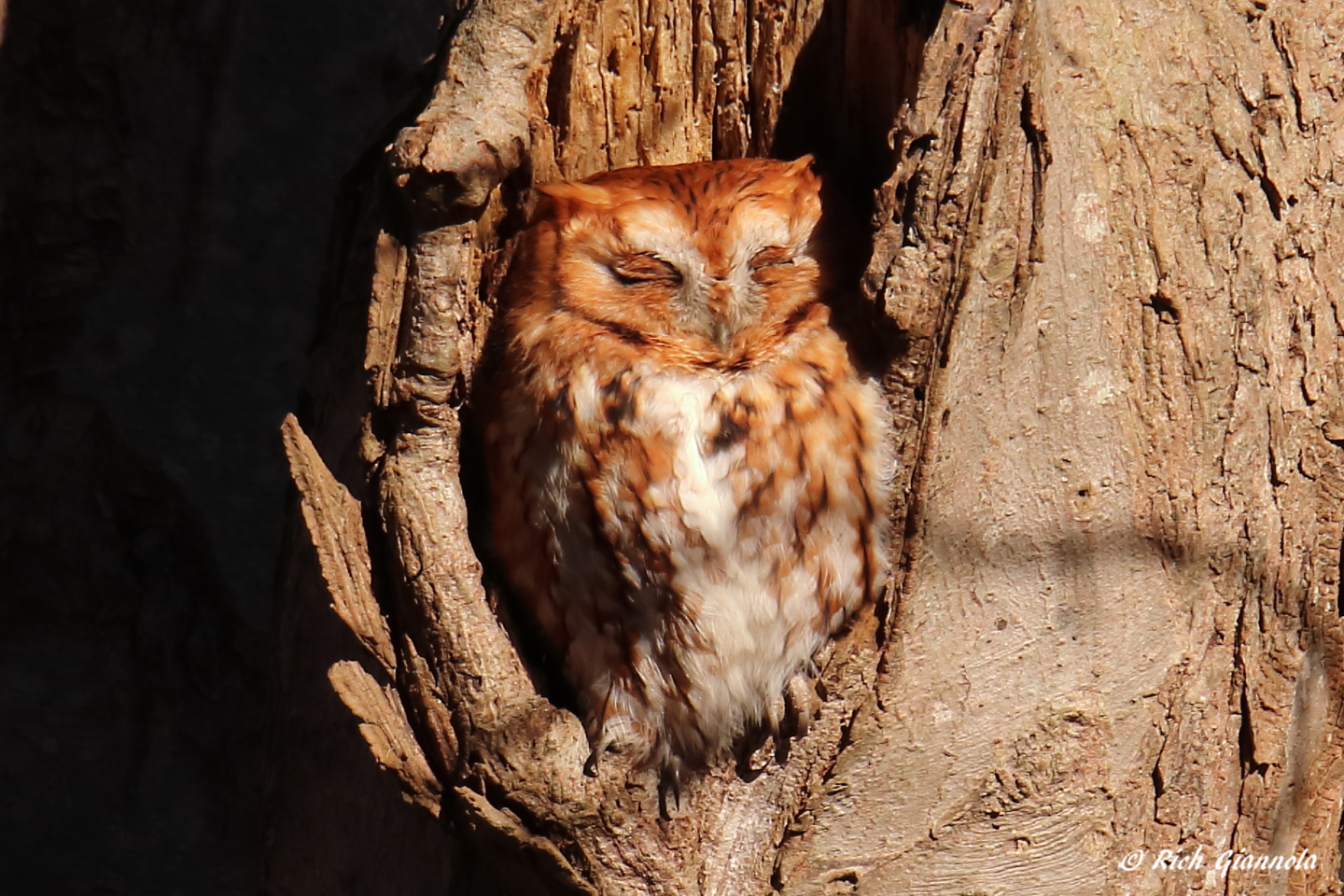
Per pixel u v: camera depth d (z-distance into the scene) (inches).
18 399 230.8
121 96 231.1
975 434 223.8
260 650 231.8
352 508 224.2
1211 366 224.2
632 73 227.3
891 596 223.9
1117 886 224.1
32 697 230.8
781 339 226.1
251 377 231.9
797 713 224.1
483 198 223.8
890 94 225.6
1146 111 224.2
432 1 233.1
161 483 231.5
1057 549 223.9
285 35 232.2
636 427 225.6
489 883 226.1
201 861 231.6
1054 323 223.9
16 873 230.8
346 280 227.6
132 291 231.3
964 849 223.9
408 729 224.2
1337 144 224.8
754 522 225.5
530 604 226.2
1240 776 224.7
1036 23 223.5
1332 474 224.7
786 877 224.1
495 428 225.9
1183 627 224.2
